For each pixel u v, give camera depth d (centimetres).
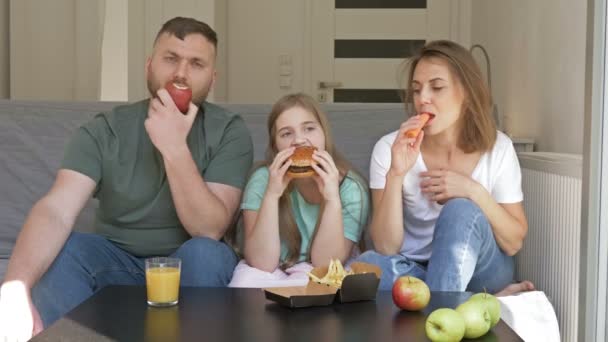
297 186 210
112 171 201
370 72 559
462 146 204
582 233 178
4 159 247
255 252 198
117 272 198
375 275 150
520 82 352
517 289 204
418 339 123
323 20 560
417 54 208
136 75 417
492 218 191
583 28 247
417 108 203
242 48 565
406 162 194
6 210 244
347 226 207
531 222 231
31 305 165
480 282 196
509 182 202
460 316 124
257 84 565
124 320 133
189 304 145
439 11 550
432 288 169
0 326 159
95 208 246
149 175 202
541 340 185
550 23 294
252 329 127
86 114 252
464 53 202
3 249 239
